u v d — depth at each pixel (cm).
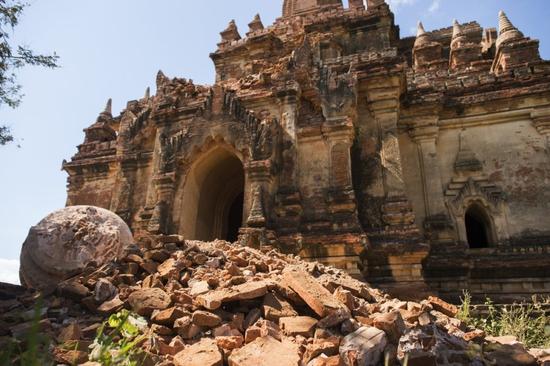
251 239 1328
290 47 2441
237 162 1902
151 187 1777
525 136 1741
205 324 526
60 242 854
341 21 2288
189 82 2039
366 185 1608
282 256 968
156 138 1891
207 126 1666
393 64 1722
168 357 459
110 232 898
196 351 459
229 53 2656
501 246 1597
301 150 1598
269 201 1460
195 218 1739
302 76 1694
